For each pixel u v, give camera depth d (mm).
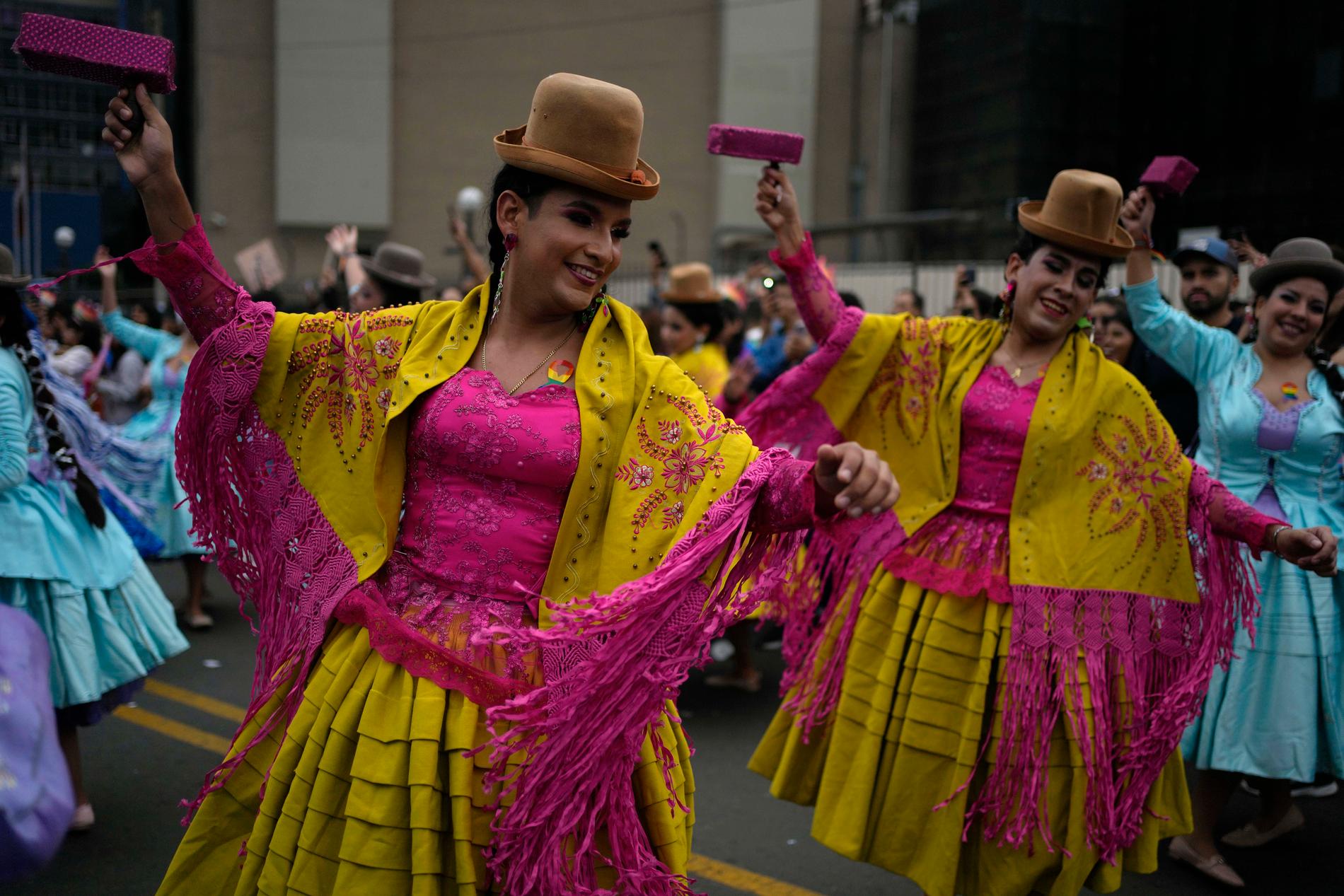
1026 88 26469
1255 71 20156
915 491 3752
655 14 32438
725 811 4707
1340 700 4336
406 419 2338
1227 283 5863
